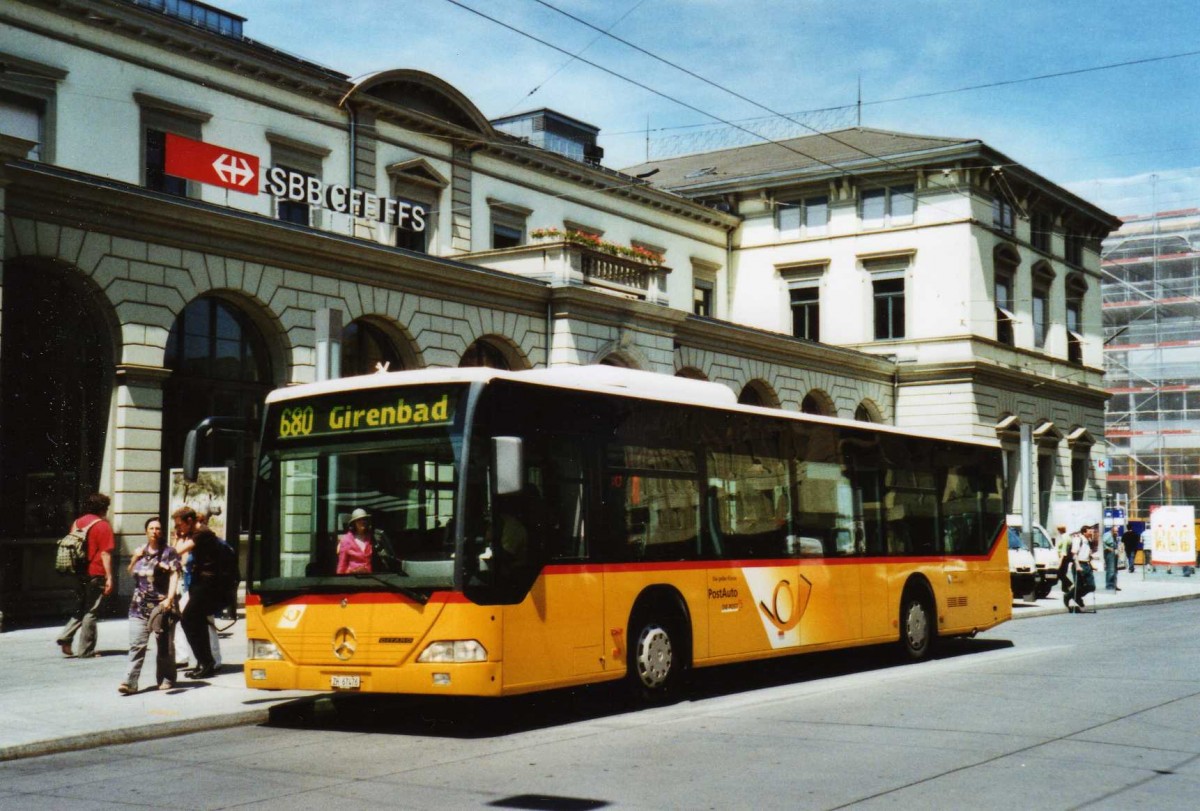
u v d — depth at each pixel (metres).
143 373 20.98
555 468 11.48
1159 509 44.78
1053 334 50.31
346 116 30.09
